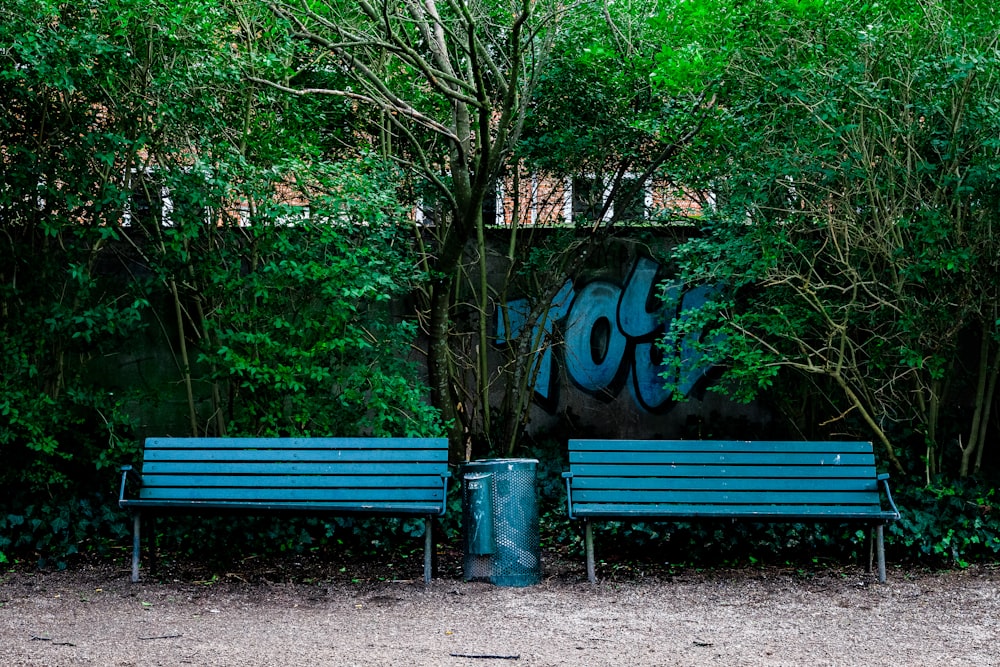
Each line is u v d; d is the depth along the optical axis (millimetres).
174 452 6305
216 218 7250
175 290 7477
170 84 6508
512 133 8070
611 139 8312
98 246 7086
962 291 6828
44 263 6883
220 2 7195
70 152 6387
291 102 7461
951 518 6617
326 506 5922
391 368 7504
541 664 4277
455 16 7941
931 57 6199
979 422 7469
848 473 6148
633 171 8641
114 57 6320
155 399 7625
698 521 6164
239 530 6703
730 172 6852
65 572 6262
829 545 6570
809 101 6344
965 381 7887
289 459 6254
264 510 5914
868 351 7418
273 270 6711
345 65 7672
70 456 6840
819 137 6430
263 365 6988
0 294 6762
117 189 6484
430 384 8203
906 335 7145
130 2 6121
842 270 7055
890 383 7336
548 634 4781
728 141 6672
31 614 5188
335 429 7414
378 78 7348
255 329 7156
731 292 7551
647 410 9102
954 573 6215
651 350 9117
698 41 6594
